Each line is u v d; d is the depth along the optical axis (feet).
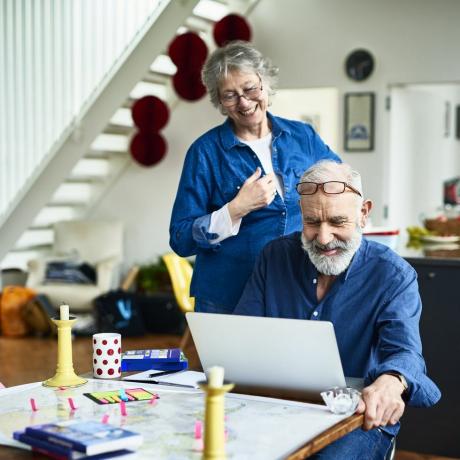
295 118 26.94
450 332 13.42
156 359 8.71
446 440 13.65
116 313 24.16
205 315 7.72
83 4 22.59
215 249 10.61
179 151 27.02
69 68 22.93
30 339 24.17
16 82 23.17
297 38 25.53
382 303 8.34
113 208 27.91
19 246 27.17
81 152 23.79
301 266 8.73
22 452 6.26
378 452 8.02
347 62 25.04
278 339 7.41
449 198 30.63
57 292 24.90
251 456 5.98
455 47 24.03
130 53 22.86
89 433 6.12
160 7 22.58
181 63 24.08
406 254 14.34
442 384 13.55
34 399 7.63
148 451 6.07
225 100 10.06
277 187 10.55
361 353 8.46
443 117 30.50
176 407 7.32
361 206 8.38
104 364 8.50
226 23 24.29
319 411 7.15
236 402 7.46
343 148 25.32
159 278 26.04
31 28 22.93
